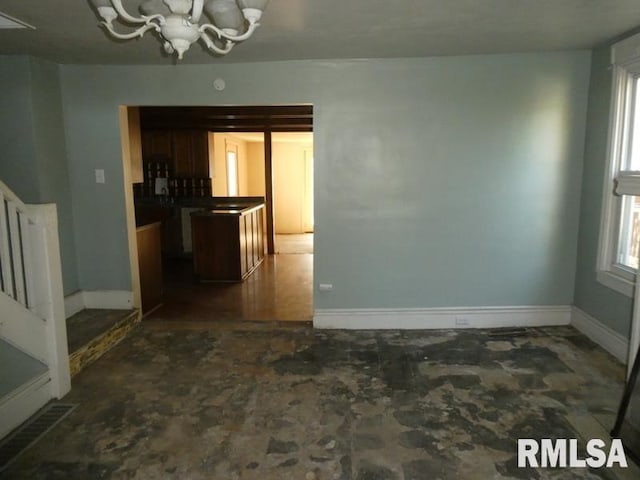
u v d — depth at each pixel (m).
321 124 3.79
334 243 3.94
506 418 2.56
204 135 7.51
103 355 3.46
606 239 3.42
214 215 5.73
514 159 3.77
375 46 3.30
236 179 9.91
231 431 2.46
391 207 3.88
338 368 3.22
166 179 7.62
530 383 2.96
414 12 2.56
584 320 3.75
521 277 3.93
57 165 3.80
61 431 2.47
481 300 3.97
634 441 2.30
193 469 2.16
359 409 2.67
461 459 2.22
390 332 3.92
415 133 3.78
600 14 2.63
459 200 3.85
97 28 2.79
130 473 2.13
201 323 4.18
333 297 4.00
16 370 2.55
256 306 4.73
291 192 10.82
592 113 3.60
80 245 4.06
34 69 3.52
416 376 3.08
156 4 1.84
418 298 3.99
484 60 3.65
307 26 2.79
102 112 3.88
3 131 3.53
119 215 4.01
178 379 3.07
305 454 2.26
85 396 2.85
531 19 2.72
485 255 3.91
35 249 2.67
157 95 3.83
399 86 3.72
